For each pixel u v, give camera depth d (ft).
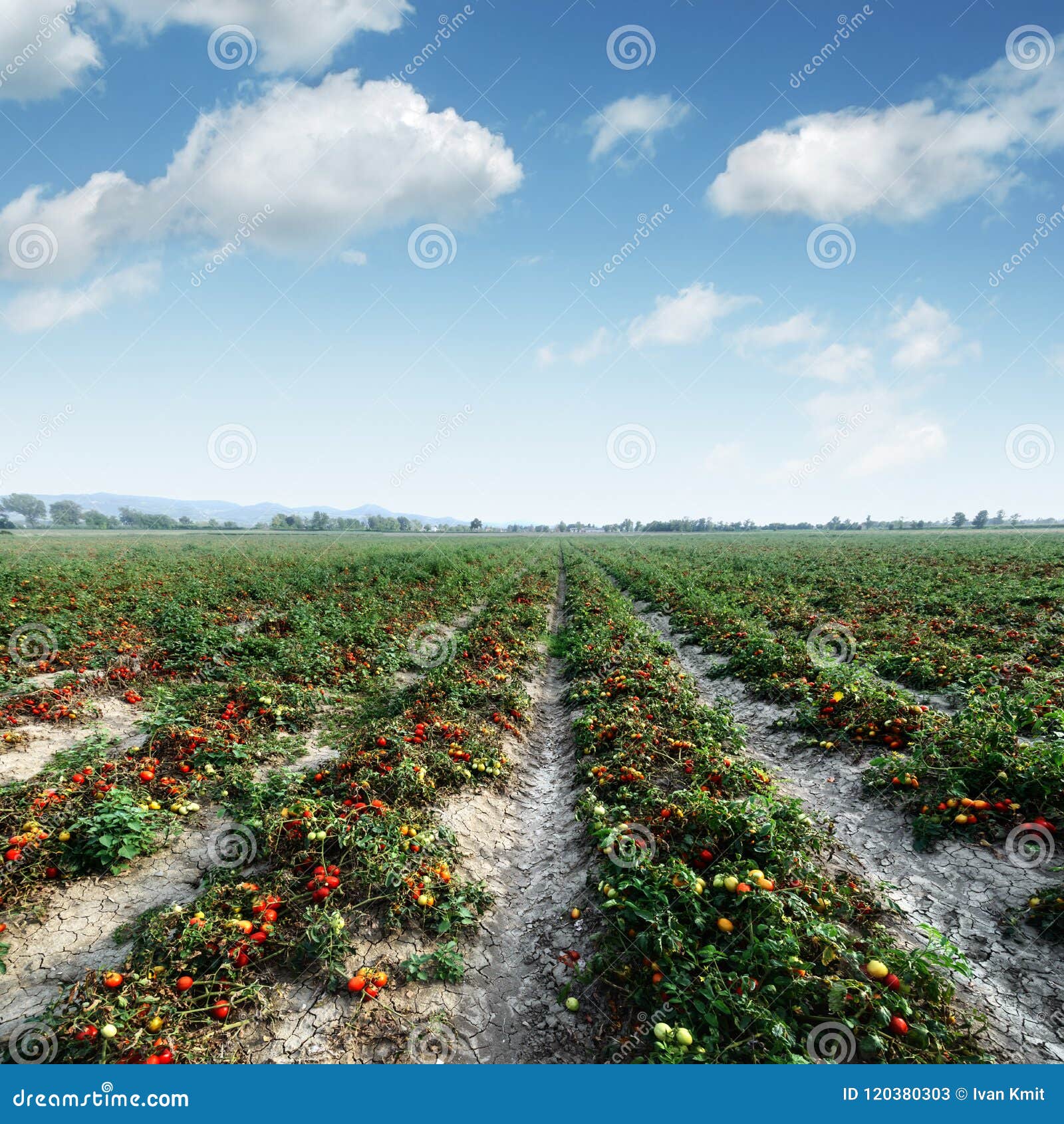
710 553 169.78
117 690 36.94
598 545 263.08
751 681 41.14
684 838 20.26
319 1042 15.10
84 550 145.38
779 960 15.12
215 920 16.93
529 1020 16.33
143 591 70.08
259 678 37.73
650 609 77.05
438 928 18.75
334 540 242.99
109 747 29.43
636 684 36.99
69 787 22.74
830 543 218.59
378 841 20.31
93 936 17.88
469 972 17.94
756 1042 13.94
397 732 28.40
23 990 15.90
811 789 27.55
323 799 22.34
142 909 19.08
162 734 28.09
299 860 20.16
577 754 31.71
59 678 35.88
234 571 97.66
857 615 59.00
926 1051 13.92
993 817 21.74
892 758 25.79
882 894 19.76
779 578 94.22
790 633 50.70
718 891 17.66
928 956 15.30
